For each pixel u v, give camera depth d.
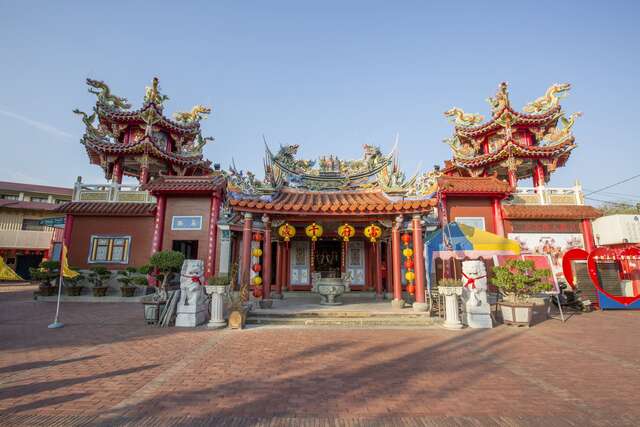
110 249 21.66
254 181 15.88
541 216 20.72
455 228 15.19
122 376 6.64
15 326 12.01
